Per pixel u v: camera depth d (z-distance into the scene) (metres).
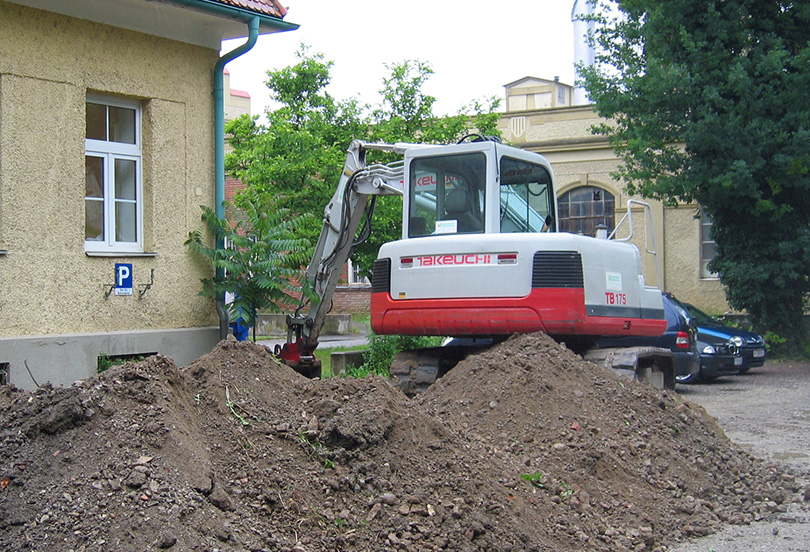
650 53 21.30
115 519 4.09
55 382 9.61
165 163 11.02
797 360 21.42
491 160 10.27
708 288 26.27
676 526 6.23
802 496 7.38
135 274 10.61
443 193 10.56
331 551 4.52
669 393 8.91
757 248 21.66
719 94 20.27
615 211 27.34
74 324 9.98
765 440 10.38
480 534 4.98
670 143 22.14
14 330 9.41
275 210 12.62
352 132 19.53
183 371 5.62
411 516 4.96
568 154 27.92
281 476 4.86
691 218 26.45
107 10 10.27
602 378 8.23
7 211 9.38
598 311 9.71
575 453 6.82
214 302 11.55
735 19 20.23
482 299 9.75
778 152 19.67
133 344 10.42
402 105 19.44
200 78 11.47
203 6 10.62
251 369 5.88
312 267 12.66
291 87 19.73
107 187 10.55
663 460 7.21
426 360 10.97
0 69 9.34
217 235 11.55
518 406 7.49
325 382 6.04
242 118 21.00
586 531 5.65
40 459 4.50
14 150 9.46
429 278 10.12
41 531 4.07
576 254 9.54
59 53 9.90
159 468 4.44
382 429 5.49
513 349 8.59
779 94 19.75
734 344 17.11
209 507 4.33
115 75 10.45
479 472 5.59
